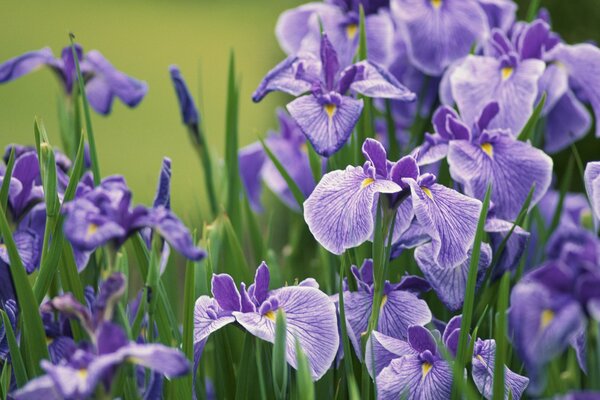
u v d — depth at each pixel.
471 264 1.80
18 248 1.89
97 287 1.94
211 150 2.32
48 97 9.02
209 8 16.05
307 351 1.81
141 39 13.03
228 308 1.84
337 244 1.83
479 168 1.95
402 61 2.23
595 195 1.79
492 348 1.85
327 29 2.22
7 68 2.12
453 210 1.84
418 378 1.83
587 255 1.65
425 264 1.89
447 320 1.99
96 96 2.20
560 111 2.18
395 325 1.88
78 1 15.06
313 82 1.96
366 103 2.01
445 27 2.16
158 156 7.52
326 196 1.85
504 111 2.03
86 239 1.69
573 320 1.63
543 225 2.13
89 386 1.65
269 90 1.97
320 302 1.83
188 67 11.30
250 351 1.86
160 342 1.84
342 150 2.02
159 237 1.90
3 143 7.30
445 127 1.98
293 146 2.39
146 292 1.79
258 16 15.07
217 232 2.01
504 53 2.08
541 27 2.07
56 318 1.87
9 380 1.83
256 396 1.89
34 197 1.91
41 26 12.84
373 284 1.90
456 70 2.06
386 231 1.85
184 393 1.81
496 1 2.19
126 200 1.71
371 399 1.87
